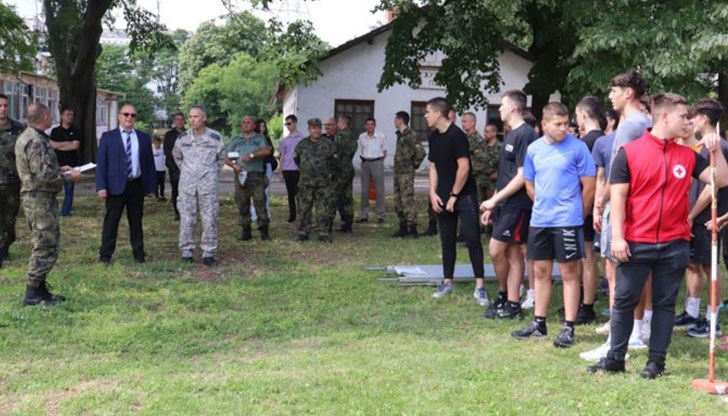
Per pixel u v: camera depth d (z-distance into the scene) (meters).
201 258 10.02
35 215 7.09
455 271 8.91
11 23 19.67
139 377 5.21
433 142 7.64
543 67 16.84
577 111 6.79
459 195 7.54
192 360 5.75
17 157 7.04
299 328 6.68
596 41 11.71
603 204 5.92
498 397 4.72
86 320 6.79
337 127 13.07
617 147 5.68
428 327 6.69
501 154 6.92
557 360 5.59
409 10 17.72
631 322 5.25
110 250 9.45
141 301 7.57
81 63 24.75
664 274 5.12
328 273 9.16
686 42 11.33
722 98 15.64
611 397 4.71
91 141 26.41
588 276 6.82
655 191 5.02
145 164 9.48
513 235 6.79
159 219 14.00
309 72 20.34
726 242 6.66
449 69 18.12
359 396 4.72
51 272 8.73
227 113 59.78
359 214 15.52
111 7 23.97
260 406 4.55
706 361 5.66
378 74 33.47
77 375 5.27
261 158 11.63
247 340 6.33
